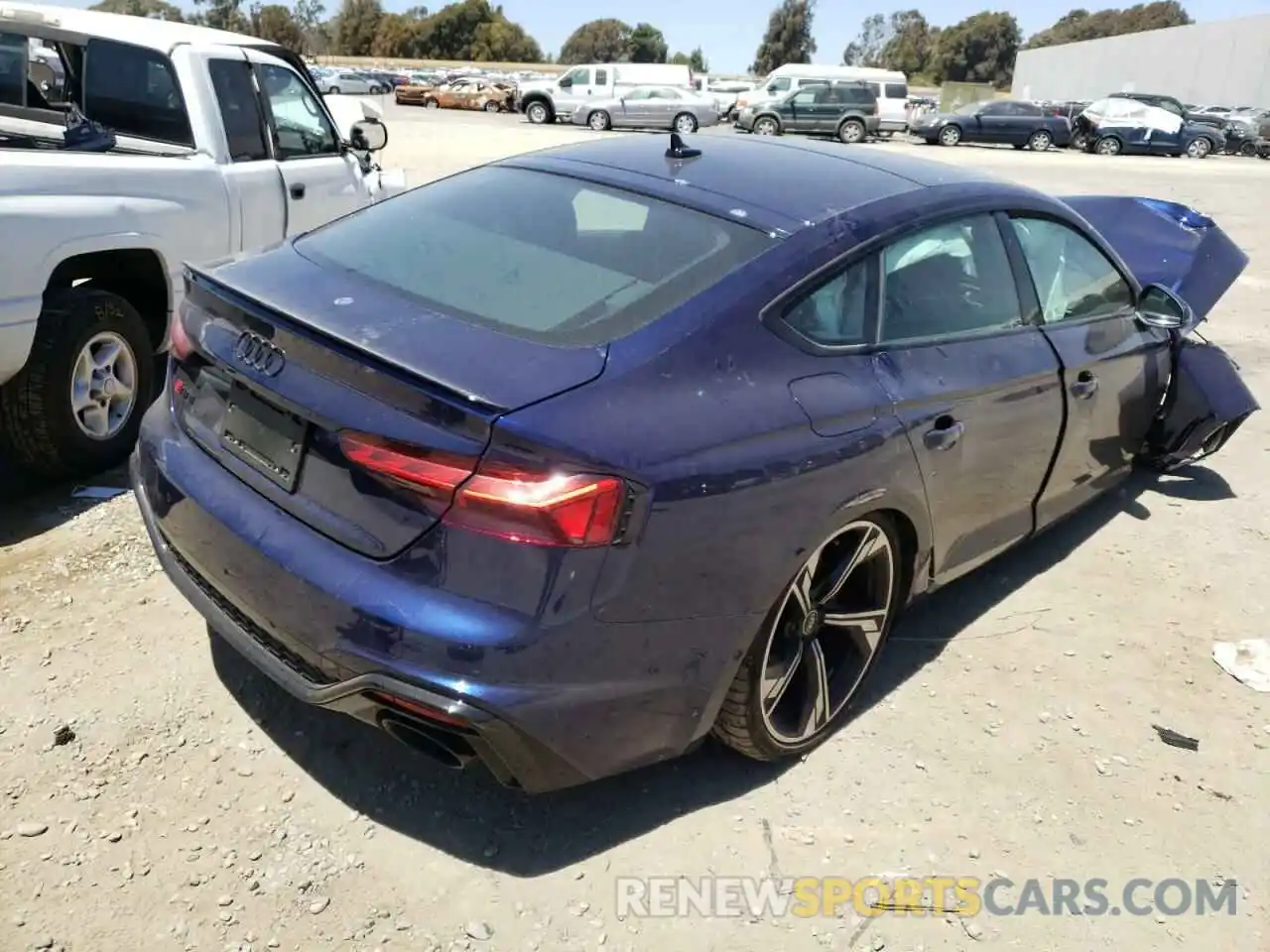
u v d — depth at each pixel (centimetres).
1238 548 456
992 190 349
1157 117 3322
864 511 272
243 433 257
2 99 513
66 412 403
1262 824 288
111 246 409
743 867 257
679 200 289
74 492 420
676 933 237
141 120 484
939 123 3300
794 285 264
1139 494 511
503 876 248
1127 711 333
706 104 3209
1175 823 285
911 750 305
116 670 307
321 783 271
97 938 222
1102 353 395
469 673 212
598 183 305
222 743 281
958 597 397
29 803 255
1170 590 415
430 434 212
